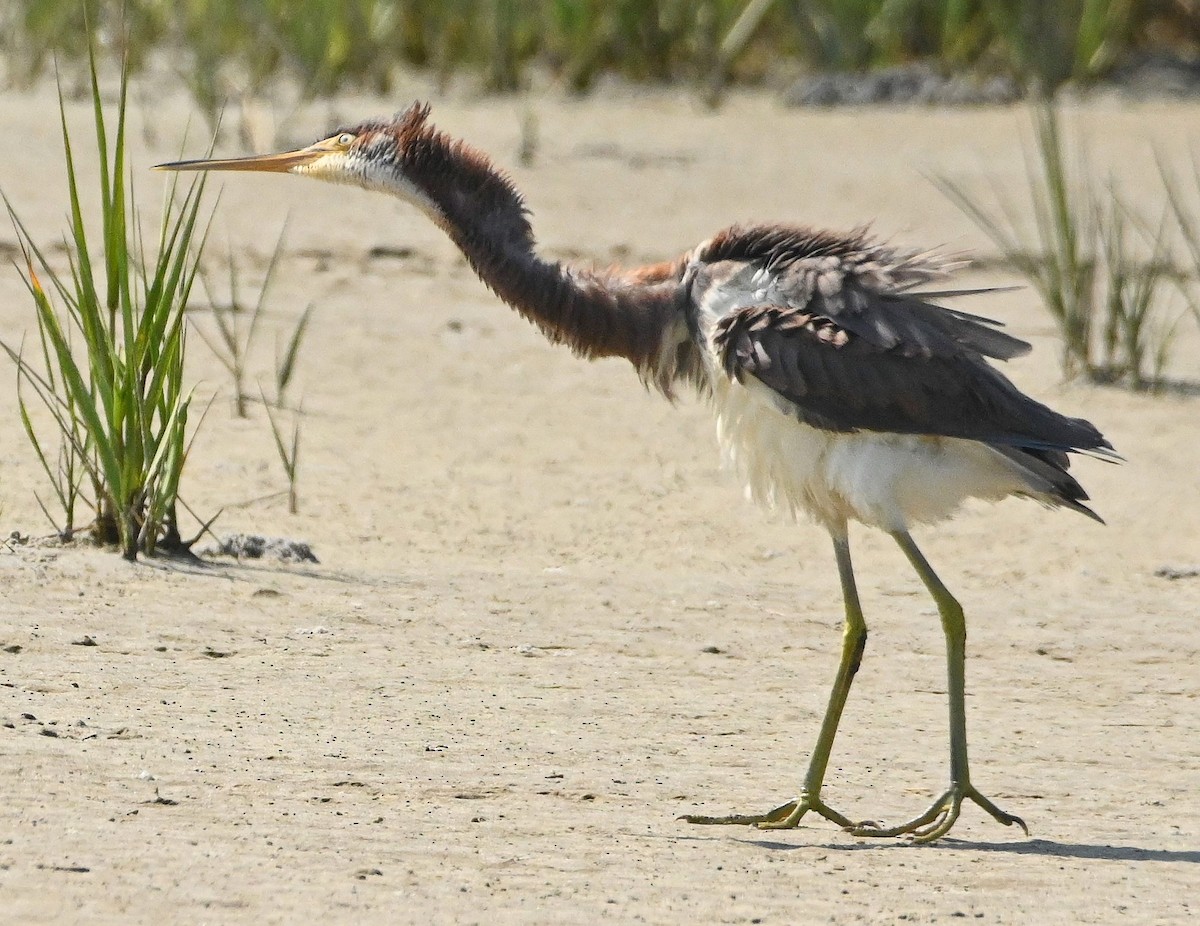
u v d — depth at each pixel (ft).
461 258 71.26
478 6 103.14
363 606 39.19
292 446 50.67
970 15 107.76
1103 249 74.64
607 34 106.22
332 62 96.53
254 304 62.59
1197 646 40.29
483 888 24.59
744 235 32.40
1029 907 25.25
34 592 37.76
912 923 24.31
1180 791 31.32
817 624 40.81
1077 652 39.78
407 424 53.62
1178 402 59.82
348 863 25.20
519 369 59.82
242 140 83.41
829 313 30.78
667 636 39.17
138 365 40.55
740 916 24.21
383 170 34.73
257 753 29.96
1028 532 48.57
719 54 102.73
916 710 35.60
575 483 50.08
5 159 77.05
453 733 32.01
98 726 30.60
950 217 79.61
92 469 41.24
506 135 90.79
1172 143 94.38
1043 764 32.65
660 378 33.27
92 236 66.85
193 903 23.25
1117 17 108.17
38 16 95.55
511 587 41.60
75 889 23.43
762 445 31.58
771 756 32.30
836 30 108.37
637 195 81.00
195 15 97.81
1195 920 24.93
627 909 24.17
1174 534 48.62
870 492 30.25
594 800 29.19
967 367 30.27
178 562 40.88
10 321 56.95
